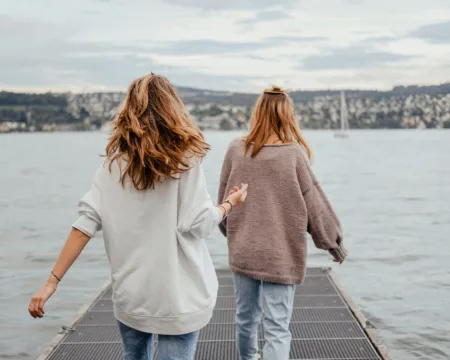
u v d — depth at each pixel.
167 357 2.52
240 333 3.58
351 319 5.44
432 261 10.23
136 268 2.49
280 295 3.39
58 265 2.48
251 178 3.43
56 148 86.12
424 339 6.33
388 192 22.86
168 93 2.50
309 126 167.62
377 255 10.74
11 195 22.56
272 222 3.38
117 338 4.98
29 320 7.03
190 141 2.45
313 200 3.39
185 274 2.52
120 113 2.49
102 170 2.54
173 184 2.48
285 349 3.35
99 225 2.54
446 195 21.67
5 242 12.36
